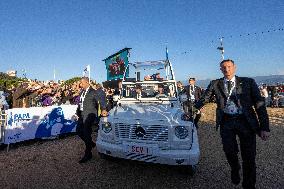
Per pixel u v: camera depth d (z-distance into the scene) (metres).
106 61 13.23
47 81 13.66
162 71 6.08
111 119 4.62
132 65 6.37
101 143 4.61
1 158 5.49
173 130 4.21
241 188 4.07
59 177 4.41
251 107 3.39
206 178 4.48
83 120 5.30
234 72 3.48
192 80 9.42
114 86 12.37
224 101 3.46
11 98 9.17
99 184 4.14
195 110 3.87
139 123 4.34
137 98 5.86
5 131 6.18
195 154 4.11
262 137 3.29
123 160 5.35
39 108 7.16
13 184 4.09
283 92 18.03
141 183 4.21
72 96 10.15
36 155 5.71
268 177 4.54
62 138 7.71
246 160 3.40
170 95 5.78
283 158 5.59
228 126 3.43
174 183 4.24
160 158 4.15
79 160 5.35
